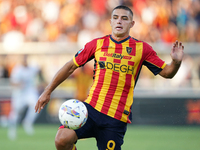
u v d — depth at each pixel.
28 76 38.22
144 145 30.61
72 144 15.07
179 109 42.41
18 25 53.31
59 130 14.97
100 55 15.30
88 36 52.41
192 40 52.47
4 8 54.72
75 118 14.38
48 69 46.97
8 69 47.66
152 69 15.52
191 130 40.31
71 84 45.28
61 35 52.72
